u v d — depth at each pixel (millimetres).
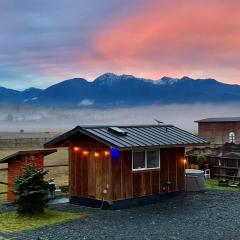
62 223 17250
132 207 20719
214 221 17609
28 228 16484
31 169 18719
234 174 30281
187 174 25297
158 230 16094
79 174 21422
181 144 22000
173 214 19000
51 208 20438
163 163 22531
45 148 24531
